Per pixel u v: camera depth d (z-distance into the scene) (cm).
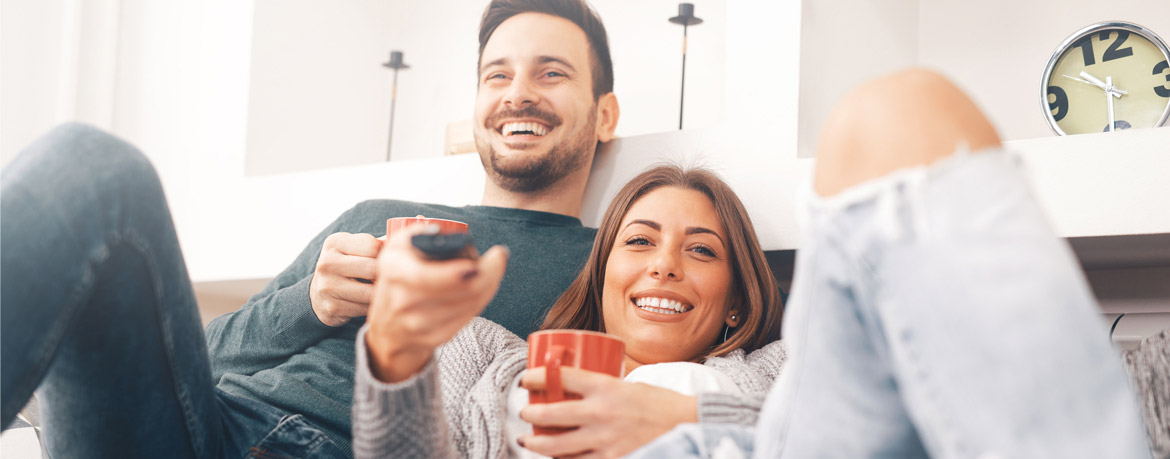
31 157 80
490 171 192
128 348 92
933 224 50
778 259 179
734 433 79
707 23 258
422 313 67
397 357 74
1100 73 173
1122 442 46
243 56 278
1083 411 46
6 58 284
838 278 55
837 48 186
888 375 56
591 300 154
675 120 261
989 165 50
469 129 234
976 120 53
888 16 206
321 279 147
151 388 96
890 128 53
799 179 170
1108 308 176
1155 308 170
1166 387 101
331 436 139
